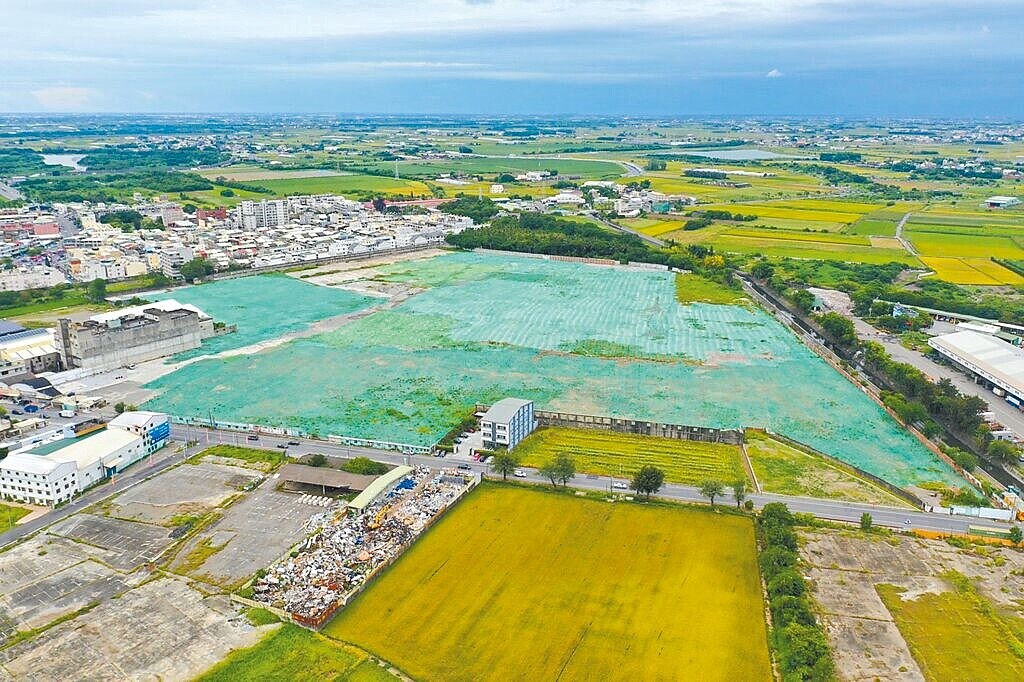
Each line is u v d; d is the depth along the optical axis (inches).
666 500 6348.4
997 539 5762.8
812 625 4648.1
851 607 4911.4
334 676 4261.8
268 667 4325.8
